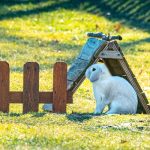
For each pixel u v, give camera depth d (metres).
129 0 64.31
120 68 24.08
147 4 63.31
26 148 16.66
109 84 22.92
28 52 42.97
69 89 23.39
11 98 22.81
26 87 22.83
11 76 32.22
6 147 16.80
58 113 22.64
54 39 50.53
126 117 21.58
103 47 23.44
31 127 19.67
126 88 23.09
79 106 26.08
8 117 21.41
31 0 64.31
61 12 61.31
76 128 19.70
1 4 62.75
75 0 64.44
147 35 54.09
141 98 23.78
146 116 21.91
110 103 23.11
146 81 33.91
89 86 30.75
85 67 23.42
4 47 44.25
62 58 41.16
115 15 61.25
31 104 22.91
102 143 17.64
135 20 60.19
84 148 16.94
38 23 58.03
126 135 18.84
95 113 22.78
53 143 17.47
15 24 56.91
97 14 61.25
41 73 34.28
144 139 18.31
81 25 57.78
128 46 47.62
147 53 44.25
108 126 20.27
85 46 24.30
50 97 23.00
